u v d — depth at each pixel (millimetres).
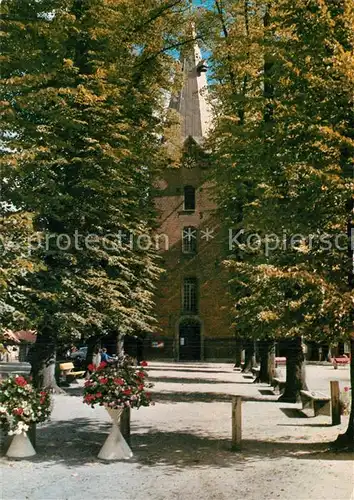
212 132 28594
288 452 11422
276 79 12609
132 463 10523
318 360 53531
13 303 16219
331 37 11438
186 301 53812
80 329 20672
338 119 11445
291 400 20141
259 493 8508
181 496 8383
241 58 21438
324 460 10609
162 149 29547
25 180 17250
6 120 15734
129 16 22828
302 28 11977
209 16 26078
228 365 46531
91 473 9742
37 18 17359
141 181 26516
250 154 14094
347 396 17453
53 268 18844
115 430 11039
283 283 11539
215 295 53062
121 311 23562
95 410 17203
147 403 11297
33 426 11531
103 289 21750
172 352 52719
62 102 16766
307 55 11664
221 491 8641
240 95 14008
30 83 16109
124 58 23578
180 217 54562
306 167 10805
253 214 14625
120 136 19641
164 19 25125
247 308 17375
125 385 10969
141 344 52812
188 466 10273
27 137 16719
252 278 12266
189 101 60250
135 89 22969
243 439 12953
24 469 9977
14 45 16469
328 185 11023
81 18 19422
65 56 19812
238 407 11719
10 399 10883
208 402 20109
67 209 19391
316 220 11797
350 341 11312
